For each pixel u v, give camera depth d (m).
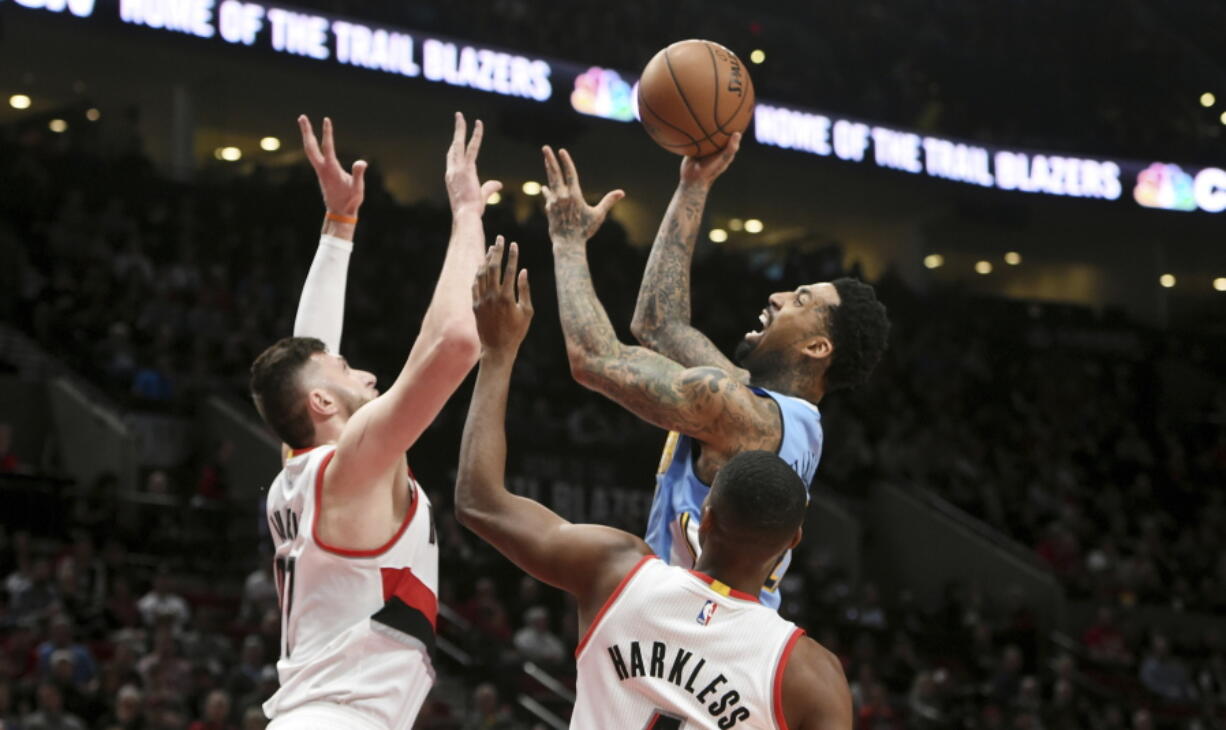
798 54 24.30
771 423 2.89
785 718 2.34
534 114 19.80
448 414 15.65
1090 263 26.83
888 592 18.80
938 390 21.80
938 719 12.82
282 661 2.65
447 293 2.56
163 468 14.14
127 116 20.36
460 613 12.64
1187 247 25.94
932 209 24.62
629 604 2.40
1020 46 25.48
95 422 14.19
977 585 17.80
